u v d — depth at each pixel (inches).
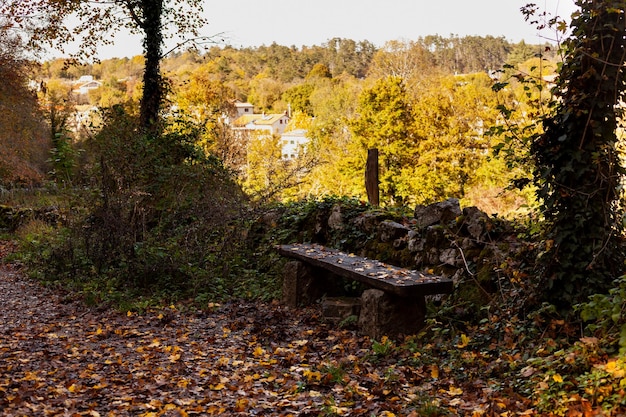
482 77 1601.9
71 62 609.9
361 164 1328.7
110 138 445.7
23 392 183.5
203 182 442.6
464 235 267.9
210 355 229.8
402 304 232.2
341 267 254.4
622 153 204.4
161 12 551.5
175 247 359.3
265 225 398.6
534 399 156.7
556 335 198.1
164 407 174.4
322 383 191.2
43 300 340.2
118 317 296.2
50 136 970.1
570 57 200.8
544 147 208.8
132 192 381.4
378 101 1346.0
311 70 3213.6
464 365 197.9
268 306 311.1
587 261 200.7
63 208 459.8
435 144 1307.8
